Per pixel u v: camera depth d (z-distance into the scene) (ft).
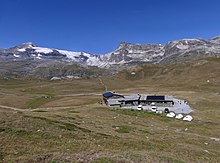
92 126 185.57
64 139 120.16
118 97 564.71
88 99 643.04
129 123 249.55
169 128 264.93
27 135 116.98
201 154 137.59
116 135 159.02
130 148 122.83
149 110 460.96
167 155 114.73
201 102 556.92
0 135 110.63
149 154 107.86
